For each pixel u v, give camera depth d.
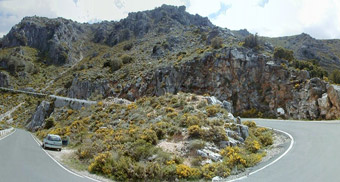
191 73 45.88
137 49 94.19
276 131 19.06
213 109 19.80
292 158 12.20
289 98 36.50
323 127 19.98
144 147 13.39
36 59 127.75
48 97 65.12
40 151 17.70
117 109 31.80
